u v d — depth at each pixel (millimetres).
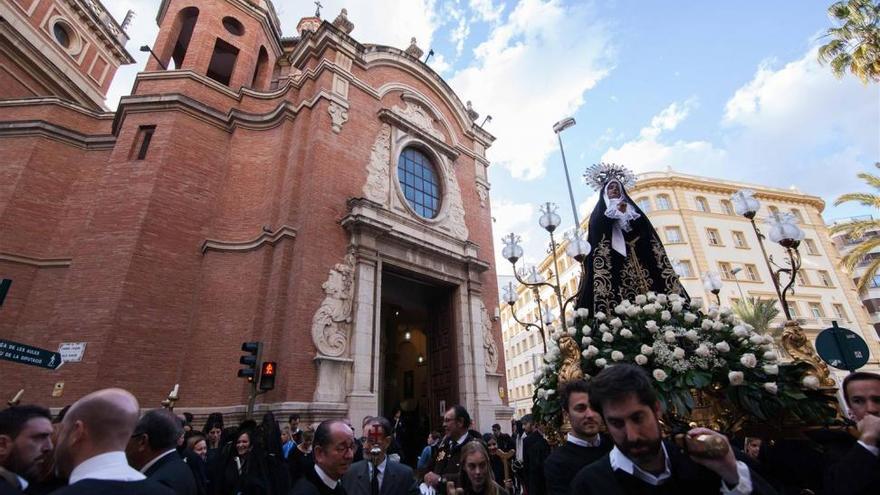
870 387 2656
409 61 18281
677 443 1911
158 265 11898
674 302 4664
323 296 11617
